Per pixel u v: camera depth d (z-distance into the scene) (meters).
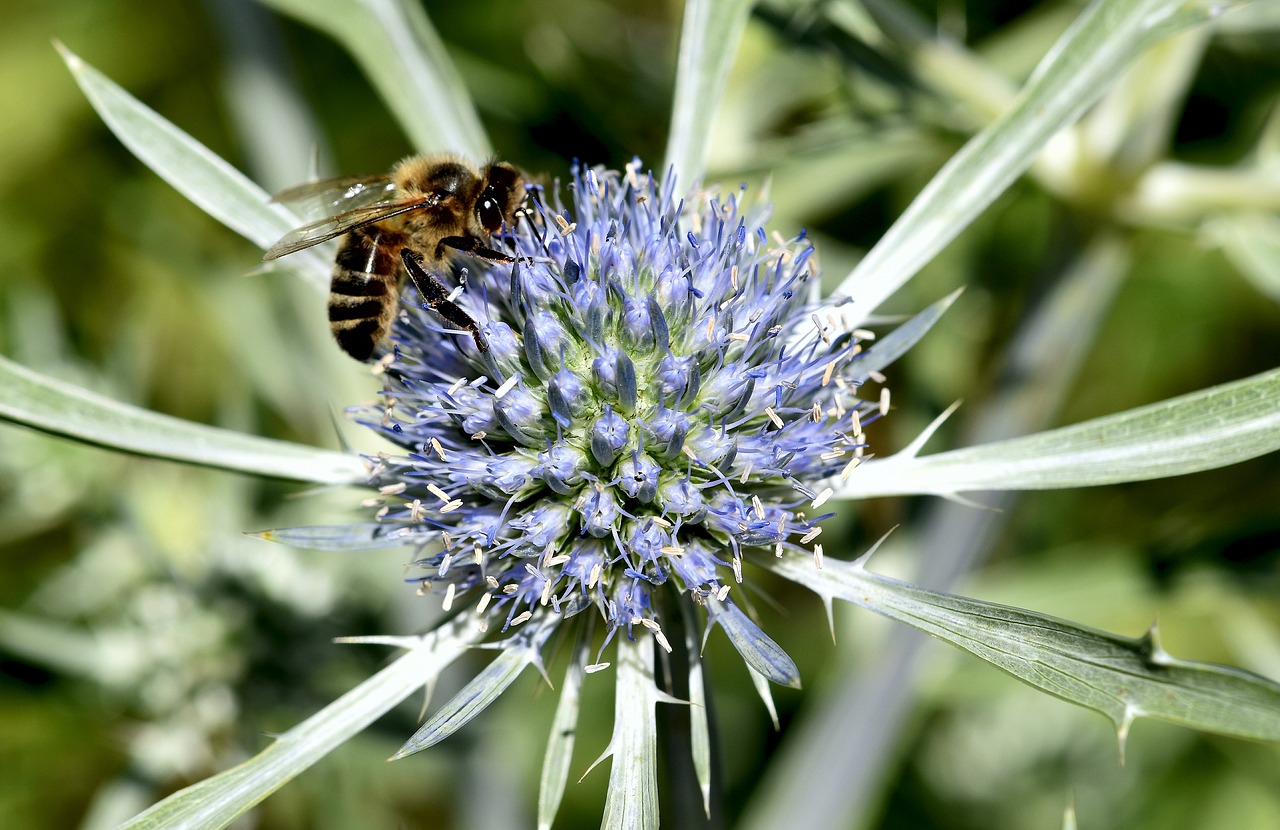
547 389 0.16
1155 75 0.18
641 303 0.16
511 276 0.16
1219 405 0.15
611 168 0.19
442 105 0.17
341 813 0.19
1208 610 0.18
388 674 0.16
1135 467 0.15
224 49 0.19
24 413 0.15
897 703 0.18
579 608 0.16
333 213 0.17
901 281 0.16
